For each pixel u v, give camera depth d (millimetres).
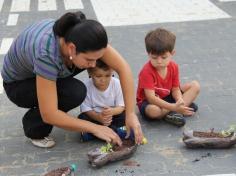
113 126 3691
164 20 7188
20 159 3432
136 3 8383
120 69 3346
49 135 3758
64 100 3426
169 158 3357
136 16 7484
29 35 3137
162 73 3867
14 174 3238
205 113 4035
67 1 8812
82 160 3383
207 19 7141
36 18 7672
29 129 3520
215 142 3402
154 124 3883
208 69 5090
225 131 3586
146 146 3539
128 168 3252
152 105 3832
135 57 5566
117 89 3709
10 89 3488
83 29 2750
